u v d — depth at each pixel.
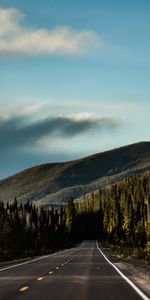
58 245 169.25
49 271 42.88
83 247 162.62
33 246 118.94
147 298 22.53
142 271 41.44
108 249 132.12
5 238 88.50
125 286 28.83
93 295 23.80
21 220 122.38
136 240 141.50
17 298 22.30
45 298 22.38
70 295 23.72
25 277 35.72
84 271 42.94
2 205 158.38
